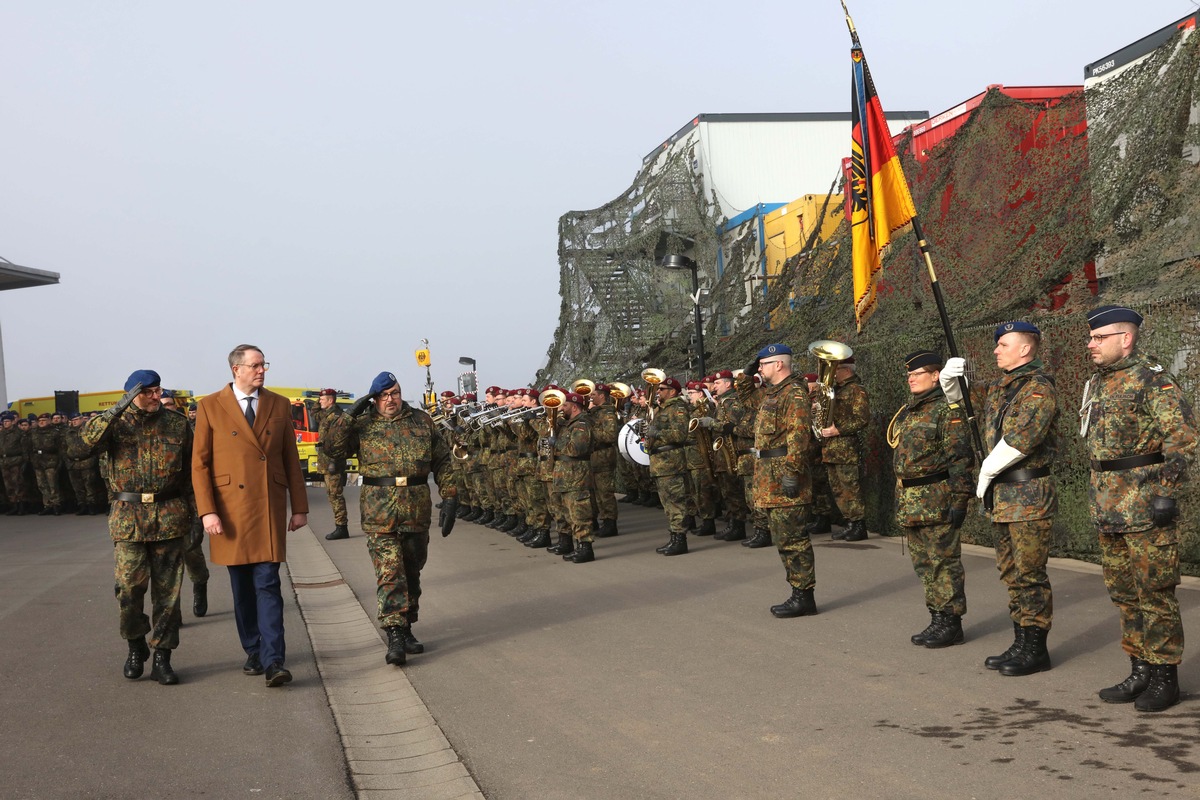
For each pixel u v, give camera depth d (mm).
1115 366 5207
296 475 6906
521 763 4891
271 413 6797
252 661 6930
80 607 9602
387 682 6691
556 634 7812
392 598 7145
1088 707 5203
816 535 12734
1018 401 5805
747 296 19406
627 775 4637
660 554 11969
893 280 12750
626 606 8789
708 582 9766
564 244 23984
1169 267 8969
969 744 4758
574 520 11758
